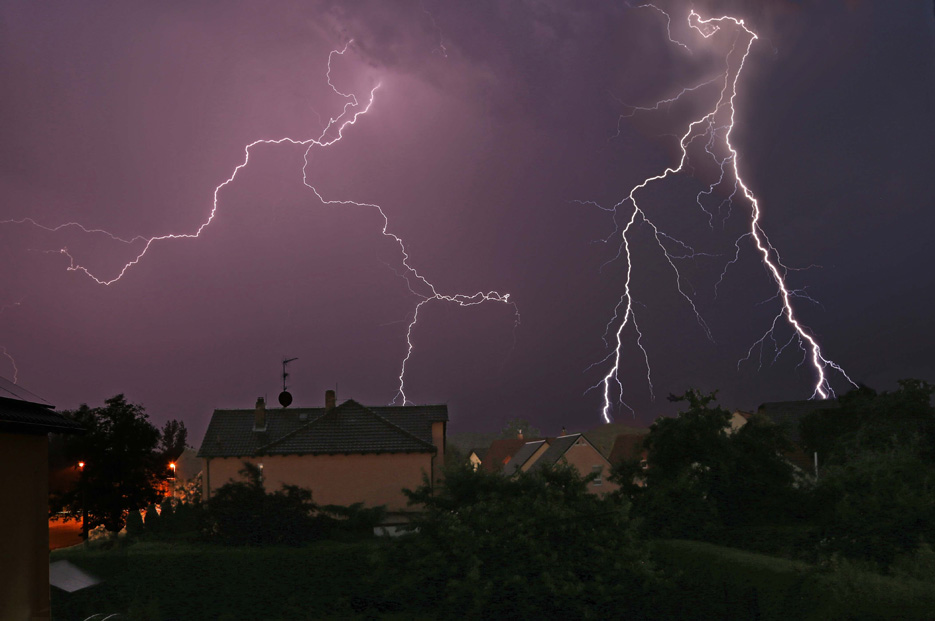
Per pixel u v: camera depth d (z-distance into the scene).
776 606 7.49
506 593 8.73
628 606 8.39
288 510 11.84
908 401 10.94
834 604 7.16
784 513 8.98
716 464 9.58
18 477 6.67
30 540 6.82
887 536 8.05
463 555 9.02
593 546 8.90
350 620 8.59
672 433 10.02
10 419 6.34
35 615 6.82
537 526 9.09
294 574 9.00
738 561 7.99
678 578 8.38
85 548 11.77
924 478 8.96
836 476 9.18
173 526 12.44
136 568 8.99
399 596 8.88
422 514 9.77
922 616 6.69
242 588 8.88
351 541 11.20
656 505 9.38
